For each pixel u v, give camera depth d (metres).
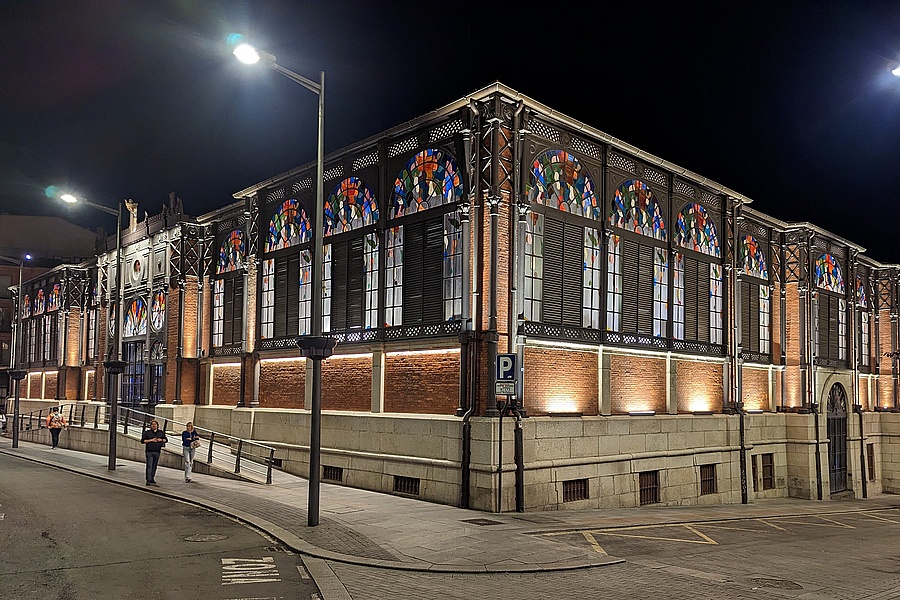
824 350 30.91
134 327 33.66
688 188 24.22
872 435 34.12
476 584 10.16
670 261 22.94
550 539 13.38
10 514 15.41
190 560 11.23
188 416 27.92
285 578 10.27
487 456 16.58
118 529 13.77
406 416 18.89
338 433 20.78
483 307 17.42
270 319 24.62
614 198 21.25
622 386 20.86
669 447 21.66
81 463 25.91
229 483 20.28
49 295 43.97
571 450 18.42
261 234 25.16
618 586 10.14
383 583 10.15
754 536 15.46
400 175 20.17
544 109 18.69
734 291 25.48
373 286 20.62
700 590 10.02
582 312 19.86
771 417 27.88
